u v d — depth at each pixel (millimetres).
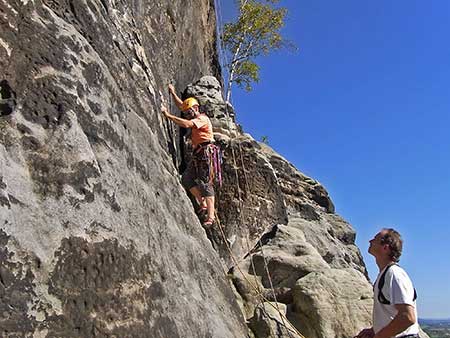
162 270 4707
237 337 5891
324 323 8930
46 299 3361
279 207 12031
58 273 3521
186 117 8406
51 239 3553
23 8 4285
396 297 4172
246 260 10602
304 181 16141
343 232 15883
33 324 3215
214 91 12656
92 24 5539
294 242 11016
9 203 3375
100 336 3660
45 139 3906
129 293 4066
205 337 5016
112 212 4219
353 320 9023
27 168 3707
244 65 27609
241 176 11484
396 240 4422
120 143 4824
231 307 6430
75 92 4348
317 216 14695
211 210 7891
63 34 4570
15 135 3732
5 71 3906
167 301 4570
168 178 6270
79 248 3732
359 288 9555
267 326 8719
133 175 4918
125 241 4207
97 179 4148
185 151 10938
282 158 15336
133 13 8594
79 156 4047
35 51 4191
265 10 27312
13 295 3158
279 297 9938
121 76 6031
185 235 6035
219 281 6484
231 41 27625
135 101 6281
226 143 11578
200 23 14039
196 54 13438
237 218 11125
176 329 4508
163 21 10492
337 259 13039
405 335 4180
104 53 5656
